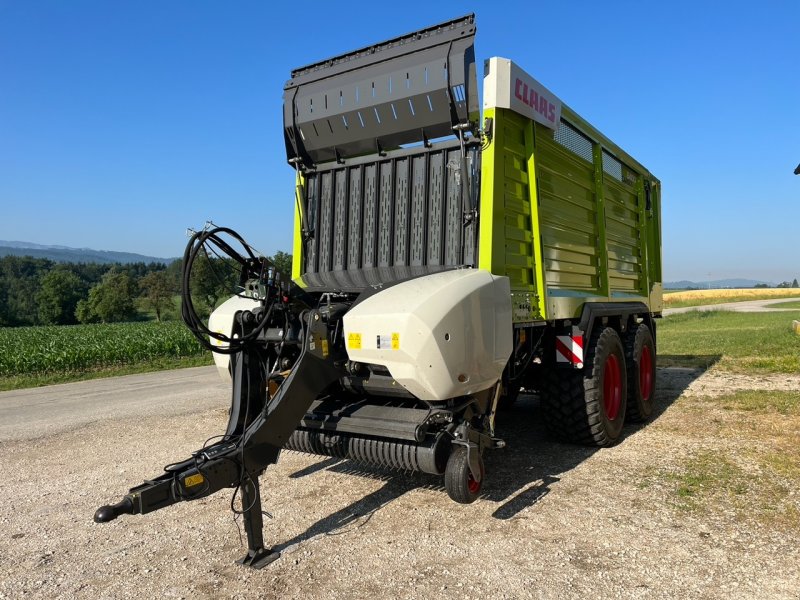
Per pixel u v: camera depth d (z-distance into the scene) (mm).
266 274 3512
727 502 3928
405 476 4773
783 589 2824
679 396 7844
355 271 4707
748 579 2930
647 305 7711
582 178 5734
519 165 4449
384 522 3832
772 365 10195
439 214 4328
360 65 4676
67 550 3588
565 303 5062
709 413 6641
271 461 3377
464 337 3506
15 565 3400
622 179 7055
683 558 3176
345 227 4863
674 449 5242
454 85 4098
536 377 5746
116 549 3576
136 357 18047
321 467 5105
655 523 3643
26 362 15898
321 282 4625
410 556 3322
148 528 3893
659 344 15289
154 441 6320
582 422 5207
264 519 3957
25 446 6359
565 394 5227
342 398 4355
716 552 3229
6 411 9102
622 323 6227
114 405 9000
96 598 2980
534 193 4543
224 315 4559
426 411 3680
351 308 3600
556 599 2805
